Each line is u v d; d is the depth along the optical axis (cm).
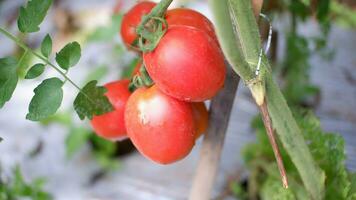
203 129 60
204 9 130
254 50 52
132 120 55
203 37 51
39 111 54
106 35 107
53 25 142
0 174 91
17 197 89
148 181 97
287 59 101
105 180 99
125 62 114
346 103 108
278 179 75
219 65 51
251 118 105
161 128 53
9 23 149
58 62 54
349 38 127
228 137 101
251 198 85
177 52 50
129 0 138
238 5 51
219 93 62
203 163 67
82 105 55
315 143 69
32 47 136
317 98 107
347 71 117
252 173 83
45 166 103
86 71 119
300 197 71
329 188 67
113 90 60
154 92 54
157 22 51
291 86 101
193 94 51
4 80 54
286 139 59
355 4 130
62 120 108
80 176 100
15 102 118
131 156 104
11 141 109
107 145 103
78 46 55
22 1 156
